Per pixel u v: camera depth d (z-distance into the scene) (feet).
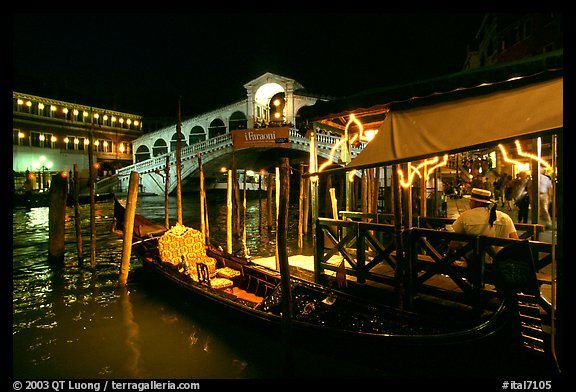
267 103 121.90
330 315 16.99
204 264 23.70
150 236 36.78
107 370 17.04
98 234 54.85
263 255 41.16
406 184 18.19
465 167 67.41
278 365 17.08
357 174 58.75
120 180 124.36
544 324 12.53
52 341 19.95
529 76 12.39
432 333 14.47
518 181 37.73
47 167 122.21
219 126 125.49
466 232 17.12
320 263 22.17
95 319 22.75
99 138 141.08
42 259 38.83
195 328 21.08
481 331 12.75
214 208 91.61
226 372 16.69
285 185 15.10
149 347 19.08
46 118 124.06
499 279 12.58
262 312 17.92
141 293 27.45
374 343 14.32
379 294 19.06
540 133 11.05
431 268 17.01
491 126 12.31
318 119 18.70
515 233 16.99
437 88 13.99
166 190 42.65
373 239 19.40
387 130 15.05
